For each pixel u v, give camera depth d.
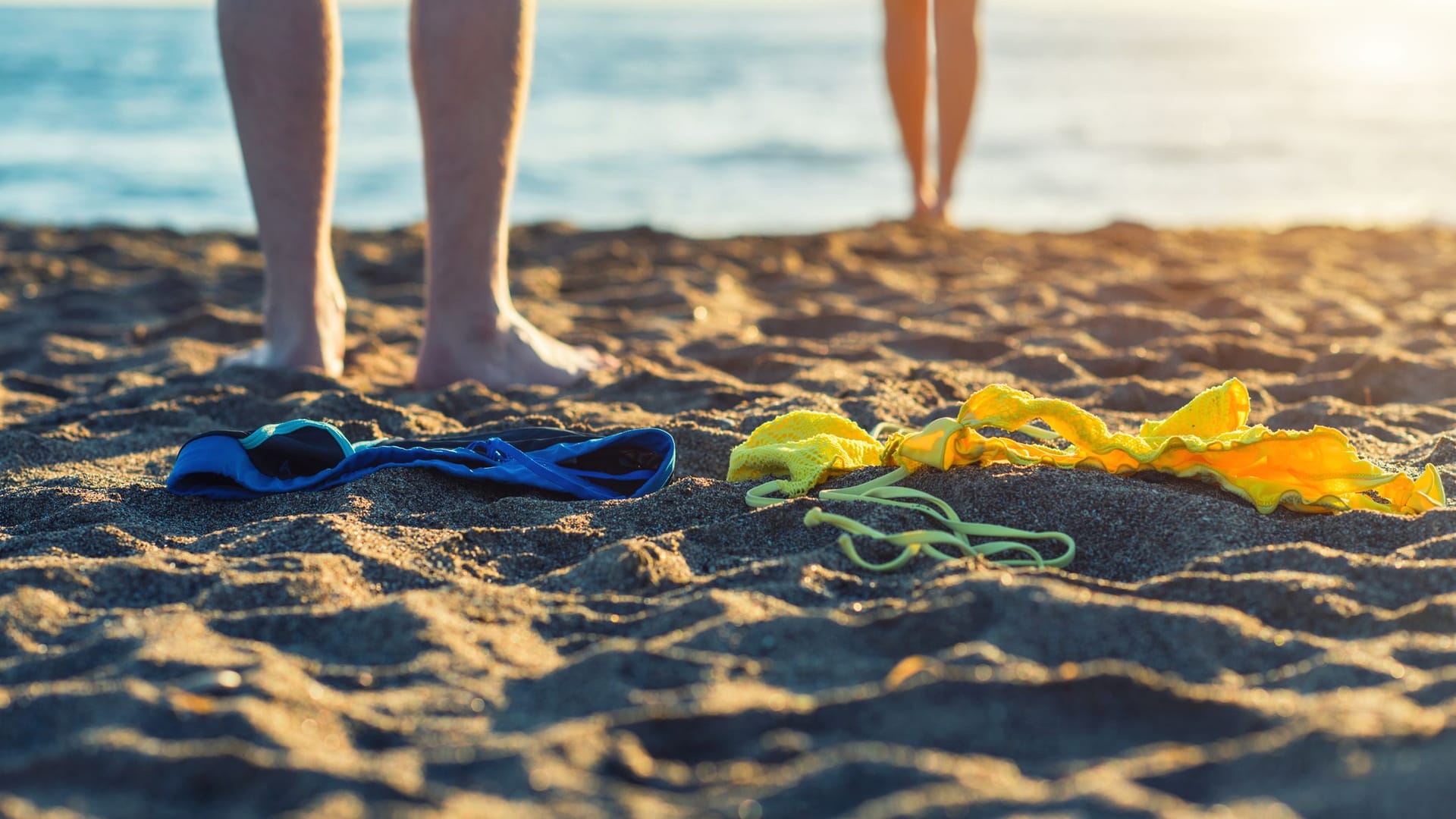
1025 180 12.59
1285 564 1.71
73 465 2.55
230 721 1.26
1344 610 1.55
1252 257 5.70
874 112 20.72
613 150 14.66
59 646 1.55
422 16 3.00
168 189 10.67
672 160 13.88
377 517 2.09
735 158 14.16
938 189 6.53
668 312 4.61
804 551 1.90
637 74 30.78
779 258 5.71
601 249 5.93
